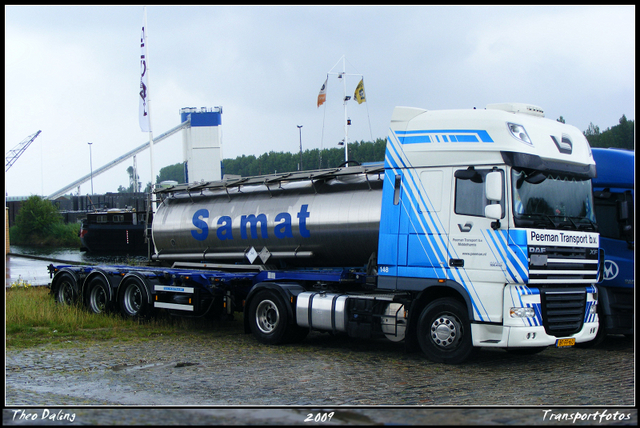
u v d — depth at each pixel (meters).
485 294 8.66
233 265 13.04
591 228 9.41
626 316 10.89
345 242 11.11
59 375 8.32
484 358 9.74
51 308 14.02
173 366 8.98
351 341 11.45
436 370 8.70
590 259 9.30
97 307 14.36
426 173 9.43
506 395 7.19
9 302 14.21
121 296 13.76
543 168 8.88
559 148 9.22
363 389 7.51
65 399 6.98
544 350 10.67
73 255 37.28
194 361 9.37
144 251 32.81
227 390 7.45
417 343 9.59
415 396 7.14
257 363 9.22
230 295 12.30
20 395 7.17
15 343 10.80
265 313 11.27
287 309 10.85
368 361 9.41
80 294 14.92
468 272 8.84
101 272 14.20
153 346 10.73
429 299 9.58
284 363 9.23
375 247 10.79
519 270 8.38
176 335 12.05
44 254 38.78
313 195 11.78
